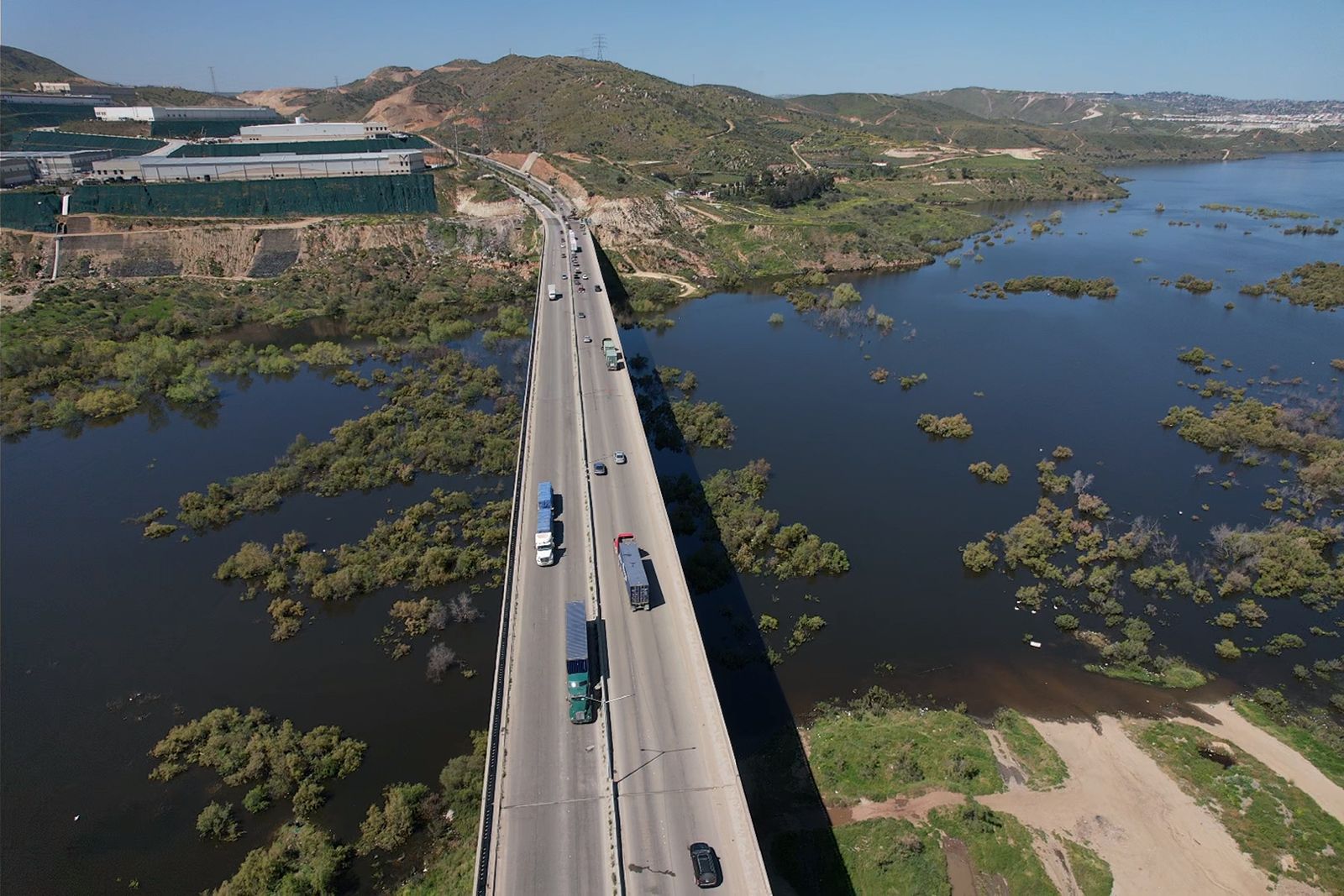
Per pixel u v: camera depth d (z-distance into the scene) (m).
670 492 73.69
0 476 79.31
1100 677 52.69
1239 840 40.38
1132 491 75.56
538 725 37.97
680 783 34.72
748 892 30.09
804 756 46.16
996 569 64.50
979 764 45.16
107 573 63.88
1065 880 38.41
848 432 89.19
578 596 46.75
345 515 71.88
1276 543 64.31
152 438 88.00
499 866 31.31
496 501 73.38
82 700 50.78
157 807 43.09
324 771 44.53
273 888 37.88
